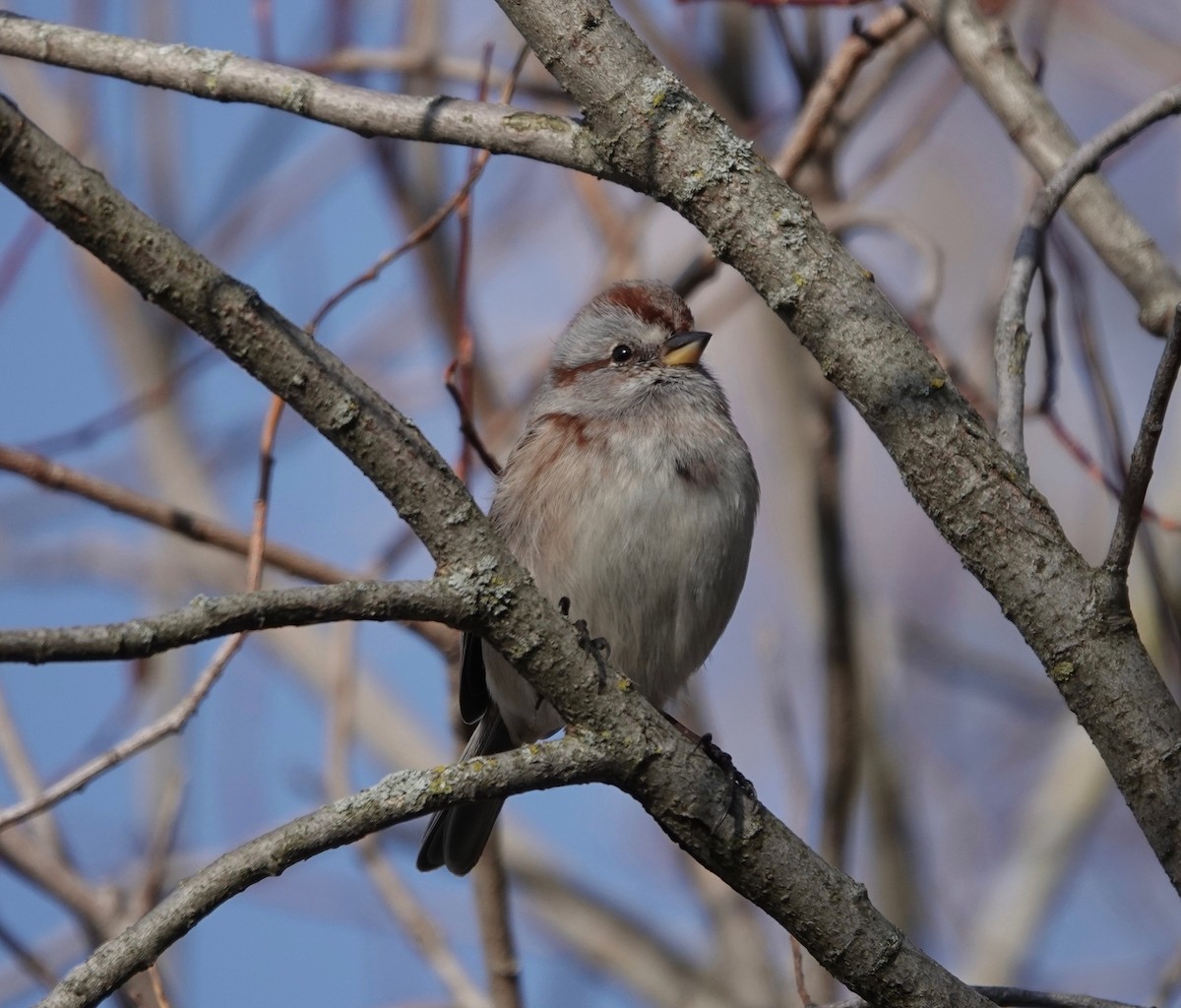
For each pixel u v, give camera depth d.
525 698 9.84
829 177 11.32
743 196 6.39
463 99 6.83
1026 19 12.93
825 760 11.20
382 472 6.18
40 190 5.66
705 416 9.95
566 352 10.59
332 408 6.08
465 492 6.29
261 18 10.42
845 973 6.56
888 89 12.73
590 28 6.47
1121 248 8.12
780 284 6.38
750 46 12.15
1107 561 6.20
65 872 9.48
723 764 8.68
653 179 6.49
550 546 9.64
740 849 6.57
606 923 12.91
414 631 10.42
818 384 11.59
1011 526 6.25
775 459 13.12
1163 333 7.94
